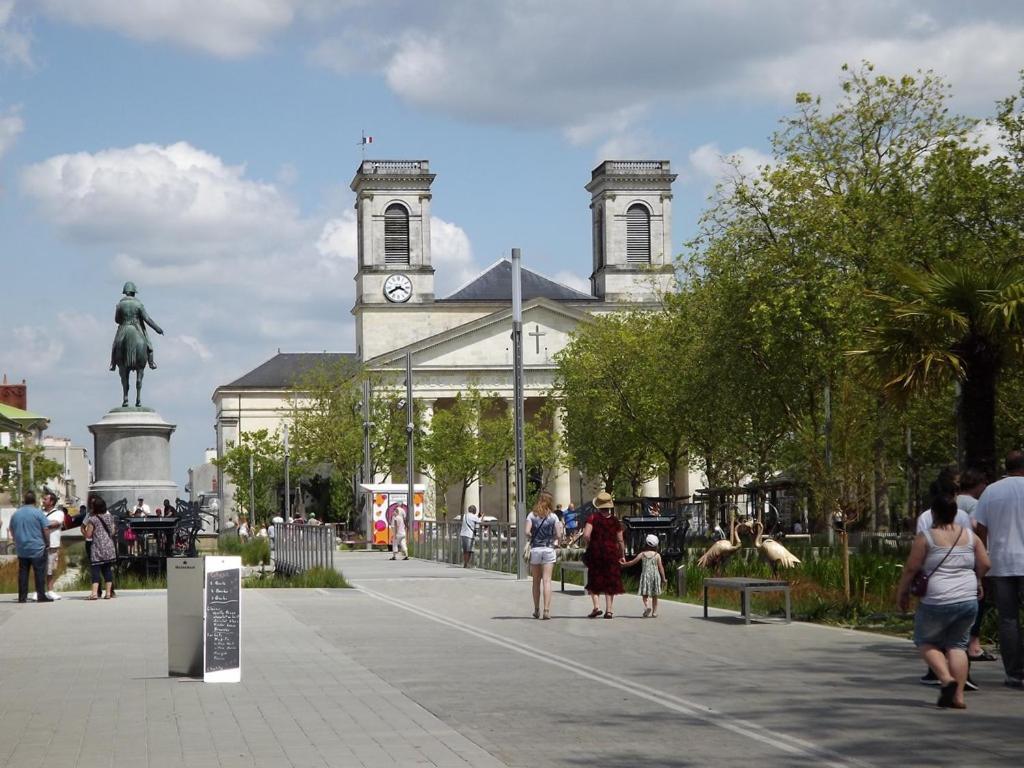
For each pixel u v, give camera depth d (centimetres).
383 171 11906
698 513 6912
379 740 1220
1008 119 4656
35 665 1844
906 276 2170
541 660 1834
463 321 11944
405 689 1558
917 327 2136
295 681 1641
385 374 10312
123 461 4950
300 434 9525
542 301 11244
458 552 4806
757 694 1475
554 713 1366
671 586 3192
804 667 1705
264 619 2536
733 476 6750
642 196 12162
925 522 1374
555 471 10494
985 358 2147
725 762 1099
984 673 1612
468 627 2347
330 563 3625
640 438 7794
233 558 1659
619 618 2495
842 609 2431
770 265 5350
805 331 5172
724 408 5934
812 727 1259
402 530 5597
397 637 2177
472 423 10138
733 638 2089
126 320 5047
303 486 10894
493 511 12400
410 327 11888
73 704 1469
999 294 2075
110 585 3183
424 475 10412
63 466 14212
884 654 1842
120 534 3891
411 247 11912
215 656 1636
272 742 1216
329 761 1120
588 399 8031
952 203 4700
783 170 5344
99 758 1145
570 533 5619
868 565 2786
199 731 1280
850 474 2797
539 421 10956
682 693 1495
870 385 2298
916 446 6562
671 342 6738
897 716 1312
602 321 8388
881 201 5056
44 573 3080
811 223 5200
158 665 1836
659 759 1116
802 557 3531
